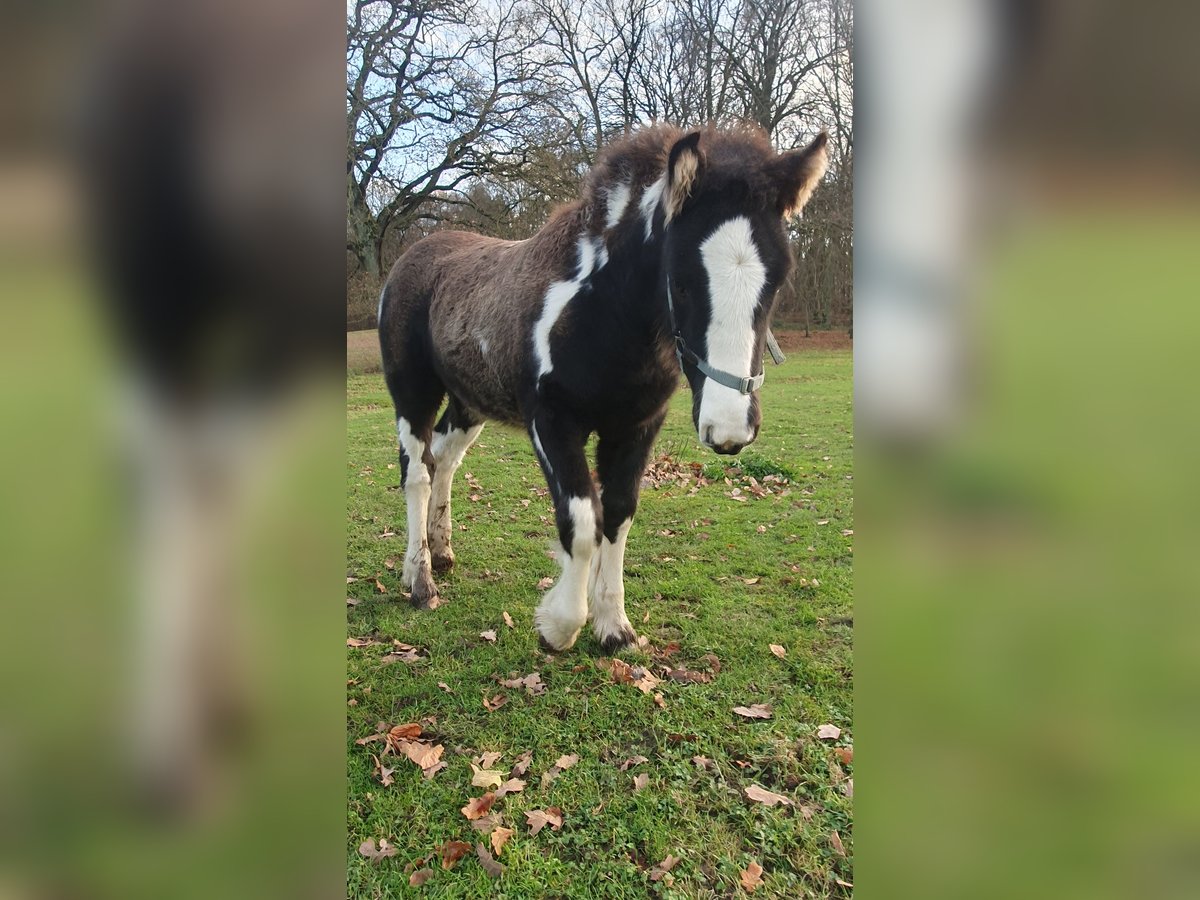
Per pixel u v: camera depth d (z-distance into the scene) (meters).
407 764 2.33
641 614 3.42
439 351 3.75
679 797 2.14
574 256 2.96
